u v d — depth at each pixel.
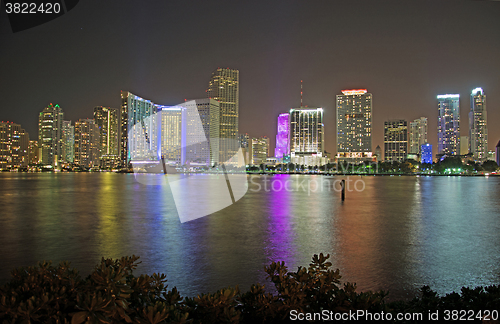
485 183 136.50
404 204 49.16
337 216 34.78
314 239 22.23
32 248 19.94
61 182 134.62
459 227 27.73
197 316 5.11
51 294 4.45
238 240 21.83
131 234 24.27
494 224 29.61
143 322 4.19
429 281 13.31
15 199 58.53
